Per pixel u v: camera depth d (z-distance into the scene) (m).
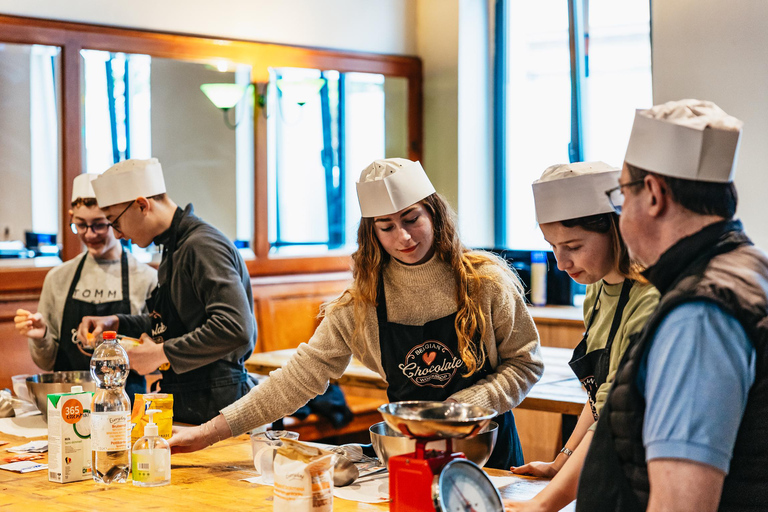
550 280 5.77
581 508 1.36
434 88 6.25
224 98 5.12
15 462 2.25
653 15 4.79
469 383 2.23
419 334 2.23
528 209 6.21
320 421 4.49
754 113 4.46
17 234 4.41
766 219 4.42
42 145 4.48
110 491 1.95
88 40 4.62
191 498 1.88
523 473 2.10
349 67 5.85
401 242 2.13
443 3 6.18
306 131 5.65
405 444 1.77
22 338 4.29
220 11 5.25
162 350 2.72
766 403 1.20
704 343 1.17
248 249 5.44
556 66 5.97
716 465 1.14
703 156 1.25
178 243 2.94
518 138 6.23
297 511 1.61
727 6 4.53
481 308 2.20
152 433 2.00
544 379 3.38
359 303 2.27
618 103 5.62
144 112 4.93
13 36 4.36
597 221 1.85
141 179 2.92
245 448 2.38
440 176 6.26
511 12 6.18
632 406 1.29
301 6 5.64
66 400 2.04
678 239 1.28
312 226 5.73
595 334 2.00
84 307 3.58
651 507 1.18
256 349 5.18
